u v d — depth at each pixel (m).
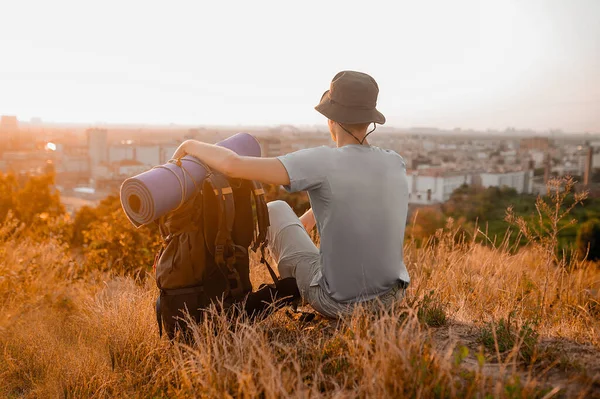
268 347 2.17
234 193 2.50
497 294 3.28
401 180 2.36
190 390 2.05
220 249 2.38
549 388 1.76
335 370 2.07
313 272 2.52
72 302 3.88
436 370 1.77
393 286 2.40
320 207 2.29
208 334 2.24
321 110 2.34
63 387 2.48
